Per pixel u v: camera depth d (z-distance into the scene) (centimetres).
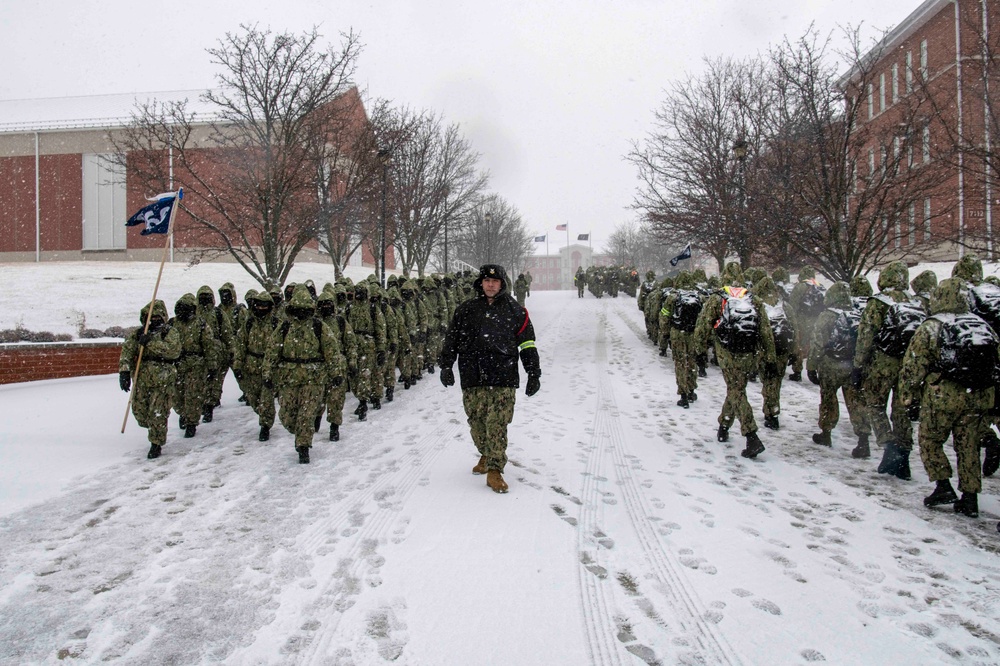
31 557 404
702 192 1639
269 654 294
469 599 344
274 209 1292
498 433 521
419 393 1050
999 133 1025
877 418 580
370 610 332
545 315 2569
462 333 534
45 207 3472
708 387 1062
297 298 619
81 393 1027
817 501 504
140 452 667
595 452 648
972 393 457
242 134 1475
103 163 3403
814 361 661
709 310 676
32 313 1500
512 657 290
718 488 535
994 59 1117
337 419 713
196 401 736
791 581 367
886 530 444
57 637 311
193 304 740
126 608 338
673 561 394
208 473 586
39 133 3453
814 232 1178
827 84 1243
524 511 476
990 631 312
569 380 1131
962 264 623
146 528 452
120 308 1622
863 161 1273
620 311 2659
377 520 460
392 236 2123
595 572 377
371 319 880
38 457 645
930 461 476
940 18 1925
